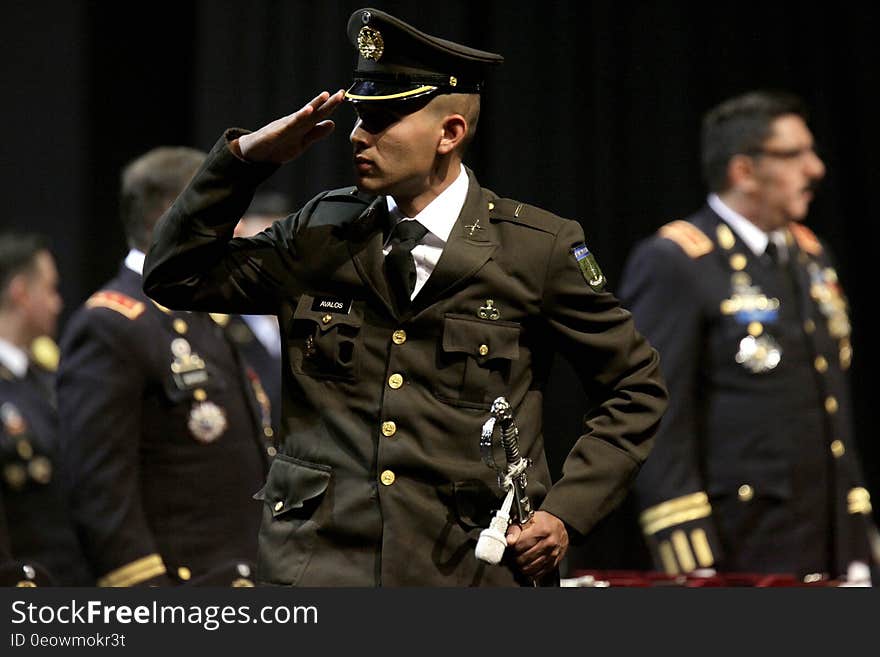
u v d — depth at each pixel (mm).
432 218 7332
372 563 7043
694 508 11984
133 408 10453
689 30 18828
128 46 19266
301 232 7395
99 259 18984
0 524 10133
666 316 12469
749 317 12383
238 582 10430
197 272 7309
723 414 12305
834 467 12297
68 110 18562
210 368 10797
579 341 7414
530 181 18453
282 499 7238
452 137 7324
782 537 12031
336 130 17484
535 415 7387
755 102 12844
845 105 19062
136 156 19234
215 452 10656
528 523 7098
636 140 18672
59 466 13766
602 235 18500
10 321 14875
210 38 18016
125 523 10242
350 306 7270
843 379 12773
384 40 7227
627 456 7402
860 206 19000
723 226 12781
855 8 19000
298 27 17969
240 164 7156
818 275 12945
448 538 7039
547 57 18578
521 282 7309
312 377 7246
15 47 18547
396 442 7062
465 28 18234
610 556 17875
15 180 18453
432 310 7176
